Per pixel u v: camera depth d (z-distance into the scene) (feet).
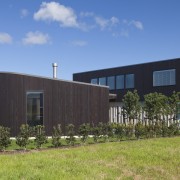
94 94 101.14
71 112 95.55
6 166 40.52
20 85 88.22
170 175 44.11
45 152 54.13
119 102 138.92
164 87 129.49
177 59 126.72
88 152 53.72
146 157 51.08
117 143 68.33
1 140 60.90
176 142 68.18
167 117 98.78
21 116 87.81
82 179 37.40
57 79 93.61
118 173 42.22
